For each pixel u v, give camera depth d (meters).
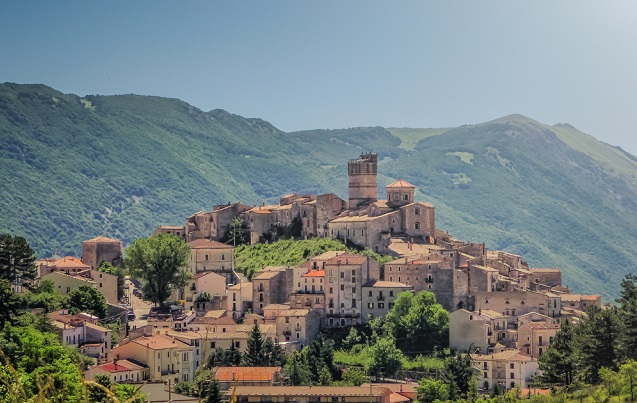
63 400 143.50
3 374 144.25
